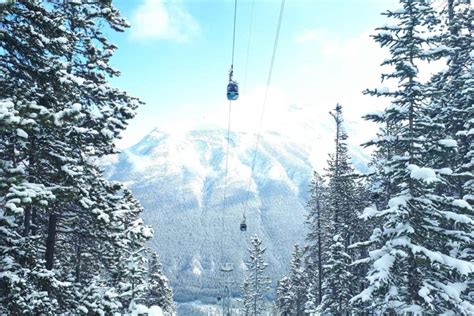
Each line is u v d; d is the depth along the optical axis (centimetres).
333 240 3538
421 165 1752
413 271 1744
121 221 1305
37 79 1030
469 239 1678
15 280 886
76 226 1445
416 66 1711
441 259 1616
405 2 1762
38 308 946
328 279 3650
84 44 1347
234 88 1558
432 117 2133
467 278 1892
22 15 939
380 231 1812
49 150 1010
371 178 2686
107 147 1377
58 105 1108
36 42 949
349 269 3591
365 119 1881
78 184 1091
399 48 1752
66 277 1247
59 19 1010
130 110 1261
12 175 792
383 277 1612
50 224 1352
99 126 1209
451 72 2259
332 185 3825
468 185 1947
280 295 7050
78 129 1087
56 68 991
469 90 1931
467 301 1756
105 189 1263
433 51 1758
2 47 971
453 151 1733
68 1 1275
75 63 1380
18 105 765
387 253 1723
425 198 1722
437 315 1744
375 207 3406
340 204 3756
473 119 1900
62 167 992
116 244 1425
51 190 870
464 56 2258
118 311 1193
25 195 762
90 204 1166
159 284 4591
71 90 1080
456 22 2327
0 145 981
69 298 1105
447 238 1731
